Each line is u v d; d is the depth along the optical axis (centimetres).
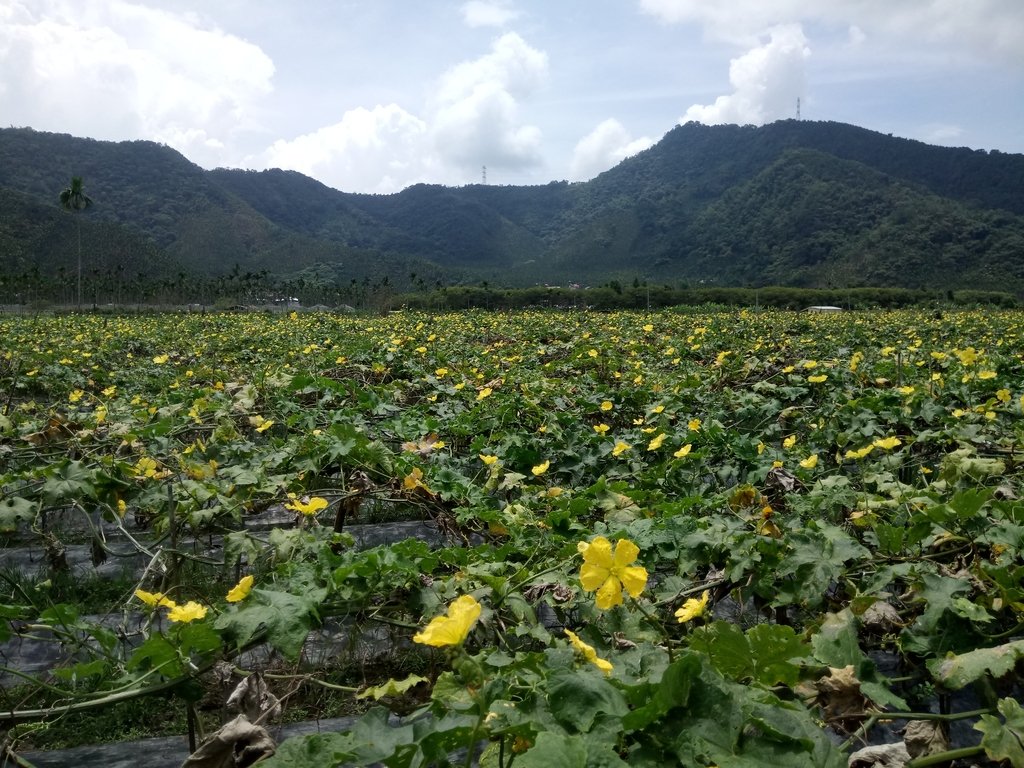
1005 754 178
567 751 136
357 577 257
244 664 313
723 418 642
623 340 1437
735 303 4553
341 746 152
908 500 339
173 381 954
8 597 360
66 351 1199
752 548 287
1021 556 274
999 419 520
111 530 509
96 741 281
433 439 530
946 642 241
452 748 152
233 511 404
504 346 1331
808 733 149
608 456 502
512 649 261
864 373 752
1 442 569
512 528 335
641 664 192
